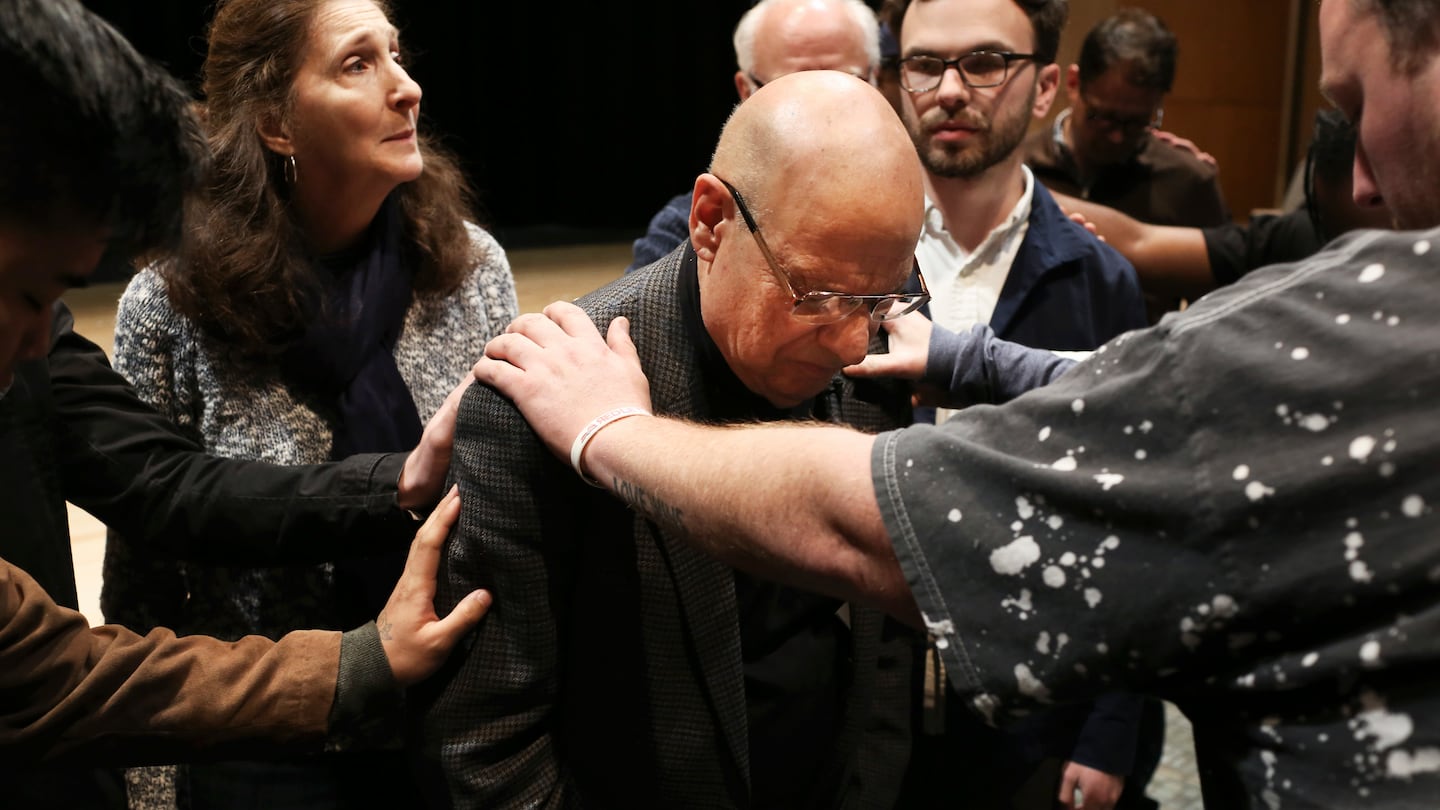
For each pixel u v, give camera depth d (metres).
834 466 0.76
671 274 1.08
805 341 0.96
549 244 7.73
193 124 0.81
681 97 8.79
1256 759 0.66
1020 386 1.23
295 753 1.00
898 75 1.80
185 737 0.95
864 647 1.17
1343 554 0.61
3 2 0.68
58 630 0.92
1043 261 1.59
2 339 0.75
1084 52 2.56
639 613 1.04
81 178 0.71
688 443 0.85
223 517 1.20
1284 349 0.64
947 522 0.71
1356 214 1.70
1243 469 0.63
